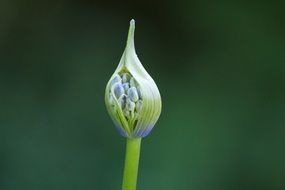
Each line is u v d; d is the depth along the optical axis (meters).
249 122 1.57
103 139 1.51
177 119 1.54
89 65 1.65
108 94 0.66
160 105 0.66
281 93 1.62
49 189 1.45
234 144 1.52
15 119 1.54
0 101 1.58
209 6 1.69
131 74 0.65
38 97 1.60
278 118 1.58
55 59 1.67
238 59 1.66
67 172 1.46
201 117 1.55
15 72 1.66
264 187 1.51
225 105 1.59
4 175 1.45
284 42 1.65
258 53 1.65
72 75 1.64
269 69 1.64
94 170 1.46
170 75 1.66
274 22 1.66
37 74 1.65
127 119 0.66
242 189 1.50
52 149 1.49
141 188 1.43
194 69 1.67
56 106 1.58
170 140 1.49
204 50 1.68
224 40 1.67
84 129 1.53
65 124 1.54
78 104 1.58
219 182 1.48
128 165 0.67
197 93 1.61
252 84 1.63
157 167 1.45
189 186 1.45
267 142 1.54
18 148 1.48
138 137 0.66
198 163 1.48
